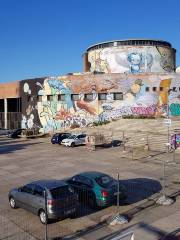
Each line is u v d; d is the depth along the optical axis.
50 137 49.03
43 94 55.38
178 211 15.50
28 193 15.33
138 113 49.69
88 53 67.44
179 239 12.58
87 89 50.94
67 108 52.47
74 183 17.27
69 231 13.59
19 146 40.50
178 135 30.84
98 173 17.45
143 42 61.41
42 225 14.31
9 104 65.31
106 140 36.53
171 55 64.75
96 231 13.54
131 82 49.66
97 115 50.59
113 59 61.69
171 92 49.47
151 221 14.35
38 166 27.08
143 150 32.12
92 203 16.22
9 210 16.41
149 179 21.47
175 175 22.47
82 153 32.72
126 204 16.61
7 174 24.55
